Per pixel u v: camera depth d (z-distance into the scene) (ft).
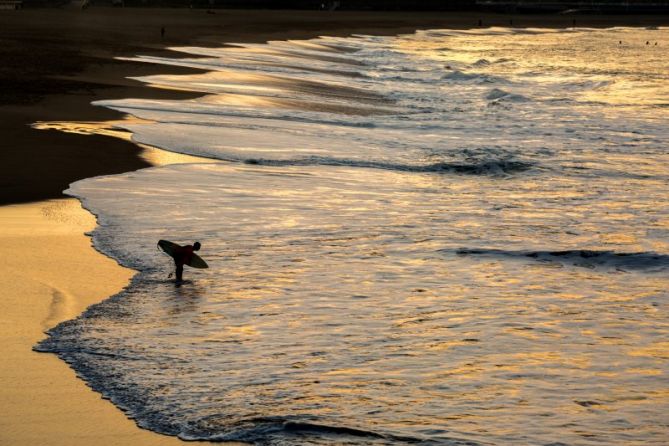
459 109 187.21
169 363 50.26
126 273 66.54
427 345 54.34
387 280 67.67
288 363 50.88
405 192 100.32
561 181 109.60
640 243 80.53
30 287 62.03
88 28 369.71
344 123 154.30
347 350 53.21
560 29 642.22
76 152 110.32
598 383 48.93
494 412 44.91
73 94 163.02
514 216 90.27
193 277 66.64
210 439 41.47
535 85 250.57
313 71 270.87
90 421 42.78
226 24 484.74
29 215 81.76
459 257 74.59
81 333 54.13
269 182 100.78
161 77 202.28
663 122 163.43
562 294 65.57
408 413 44.57
